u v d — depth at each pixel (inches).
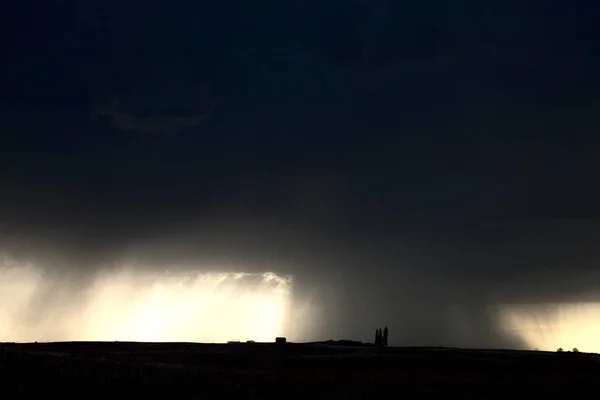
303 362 2751.0
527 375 2474.2
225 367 2416.3
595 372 2689.5
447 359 2920.8
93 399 1641.2
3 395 1605.6
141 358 2581.2
